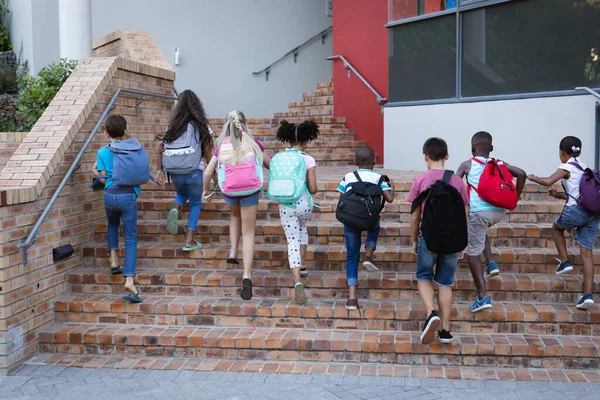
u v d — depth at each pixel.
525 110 7.57
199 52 12.79
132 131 7.40
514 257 5.88
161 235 6.62
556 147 7.35
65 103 6.50
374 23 10.37
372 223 5.31
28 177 5.63
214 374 5.11
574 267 5.84
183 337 5.45
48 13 11.59
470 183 5.34
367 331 5.48
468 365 5.20
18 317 5.32
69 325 5.79
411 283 5.71
